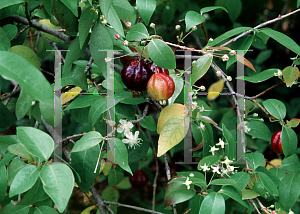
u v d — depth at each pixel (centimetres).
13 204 53
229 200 69
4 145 56
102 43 54
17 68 42
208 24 97
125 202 123
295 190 56
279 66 110
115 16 53
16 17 64
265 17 106
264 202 64
